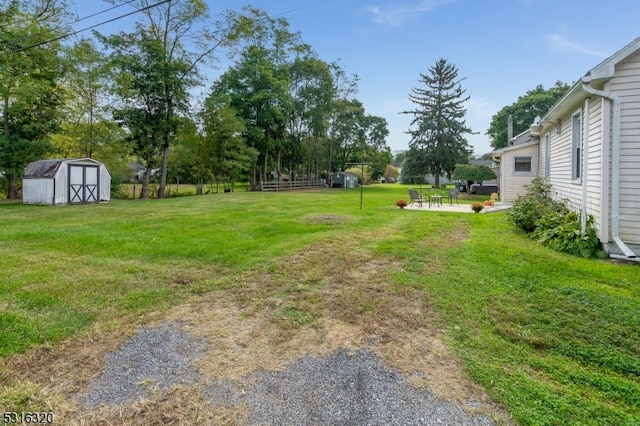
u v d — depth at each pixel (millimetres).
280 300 3490
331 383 2162
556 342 2678
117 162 17406
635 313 3105
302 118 30016
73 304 3338
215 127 22188
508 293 3605
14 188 15547
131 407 1936
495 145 39688
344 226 7773
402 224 8062
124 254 5254
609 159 4984
